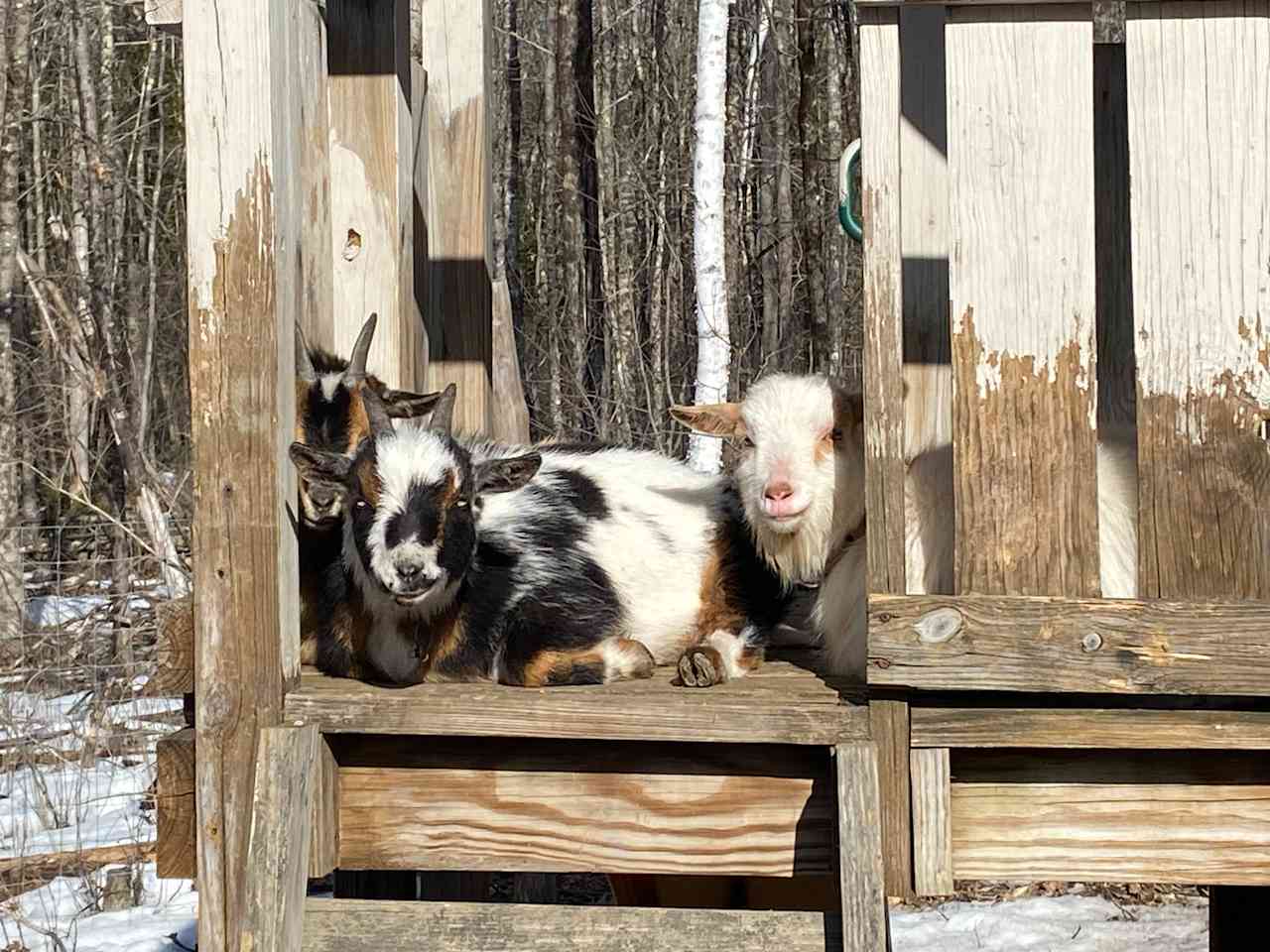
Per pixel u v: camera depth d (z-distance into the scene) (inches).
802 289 771.4
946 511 164.6
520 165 989.2
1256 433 137.6
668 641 183.9
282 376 153.3
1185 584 138.9
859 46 140.3
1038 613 138.9
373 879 224.7
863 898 135.0
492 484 167.0
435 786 154.4
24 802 345.1
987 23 137.6
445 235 237.3
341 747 155.0
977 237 138.9
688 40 944.9
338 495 165.8
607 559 178.5
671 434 614.5
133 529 523.5
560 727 147.7
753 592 184.5
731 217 773.9
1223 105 135.9
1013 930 289.0
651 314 824.9
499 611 166.1
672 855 151.5
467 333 237.5
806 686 159.0
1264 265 136.3
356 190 213.2
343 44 212.2
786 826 149.9
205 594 150.8
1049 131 137.6
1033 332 138.8
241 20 148.8
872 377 141.9
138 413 689.6
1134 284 138.0
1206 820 145.1
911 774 144.2
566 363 853.8
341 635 167.9
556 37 855.7
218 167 149.8
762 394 181.2
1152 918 295.4
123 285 990.4
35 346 788.0
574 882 325.7
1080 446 139.0
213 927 150.1
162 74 947.3
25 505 748.6
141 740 374.9
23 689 384.8
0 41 628.7
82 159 862.5
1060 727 142.6
